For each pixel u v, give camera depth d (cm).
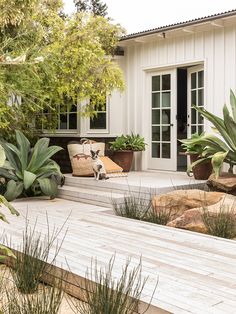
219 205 507
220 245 411
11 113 763
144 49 889
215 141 626
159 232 462
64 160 948
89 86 771
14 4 677
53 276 329
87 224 501
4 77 650
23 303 274
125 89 900
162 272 329
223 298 279
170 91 864
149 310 268
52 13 786
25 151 702
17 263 333
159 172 861
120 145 852
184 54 816
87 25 800
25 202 672
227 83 749
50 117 893
